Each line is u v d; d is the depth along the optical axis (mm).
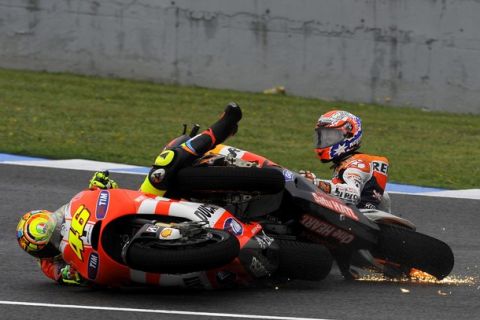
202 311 20359
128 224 22016
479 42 70250
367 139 60656
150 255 20438
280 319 19812
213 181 22172
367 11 70062
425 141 61750
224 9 70375
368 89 70875
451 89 70812
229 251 20781
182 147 22547
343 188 24625
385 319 20281
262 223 23906
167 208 21812
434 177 49625
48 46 71188
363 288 23844
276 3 70188
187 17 70500
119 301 21344
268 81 71188
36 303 21062
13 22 71000
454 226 36094
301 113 66938
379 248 24688
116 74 71312
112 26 70688
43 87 67750
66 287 23219
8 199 36625
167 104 66438
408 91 70812
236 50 70812
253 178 22156
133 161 48594
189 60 70938
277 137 59250
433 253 24750
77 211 22219
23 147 49969
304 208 23516
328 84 70875
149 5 70375
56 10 70688
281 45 70750
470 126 67688
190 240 20734
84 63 71312
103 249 21422
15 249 28469
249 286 23422
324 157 25578
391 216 25078
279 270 23266
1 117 58500
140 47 70812
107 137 55469
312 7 70188
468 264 28797
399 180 48031
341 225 23906
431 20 70062
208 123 62406
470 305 22172
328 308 21172
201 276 21734
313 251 23266
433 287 24391
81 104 64438
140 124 60375
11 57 71438
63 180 41344
